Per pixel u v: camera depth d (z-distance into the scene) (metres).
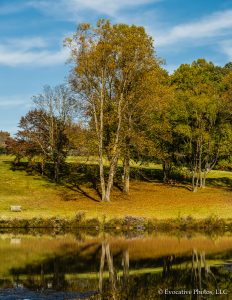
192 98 69.69
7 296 23.77
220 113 70.81
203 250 37.50
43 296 23.77
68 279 27.72
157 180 82.31
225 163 74.69
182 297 23.81
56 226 51.22
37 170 86.50
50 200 64.88
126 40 58.97
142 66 61.00
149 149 66.06
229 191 71.44
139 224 51.34
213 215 54.03
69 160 94.44
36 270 30.03
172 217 53.34
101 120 61.28
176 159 75.12
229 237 45.16
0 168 88.31
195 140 71.44
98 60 59.84
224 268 30.66
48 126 79.50
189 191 71.50
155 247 38.97
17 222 51.25
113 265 31.78
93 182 76.44
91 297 23.67
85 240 42.84
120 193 68.94
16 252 36.28
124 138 62.31
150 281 27.31
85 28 59.12
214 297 23.89
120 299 23.36
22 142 80.62
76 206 60.28
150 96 62.69
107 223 51.41
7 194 69.12
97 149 63.50
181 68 83.56
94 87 61.66
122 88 62.34
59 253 36.06
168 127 67.88
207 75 85.44
